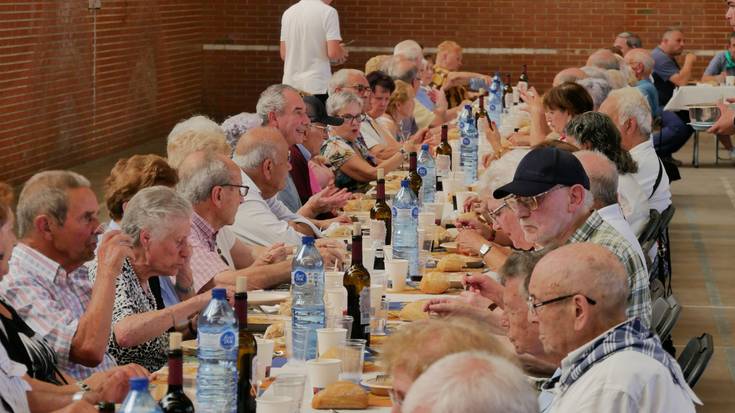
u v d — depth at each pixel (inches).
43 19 443.5
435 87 501.7
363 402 122.3
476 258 198.8
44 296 145.2
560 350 113.7
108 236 147.3
